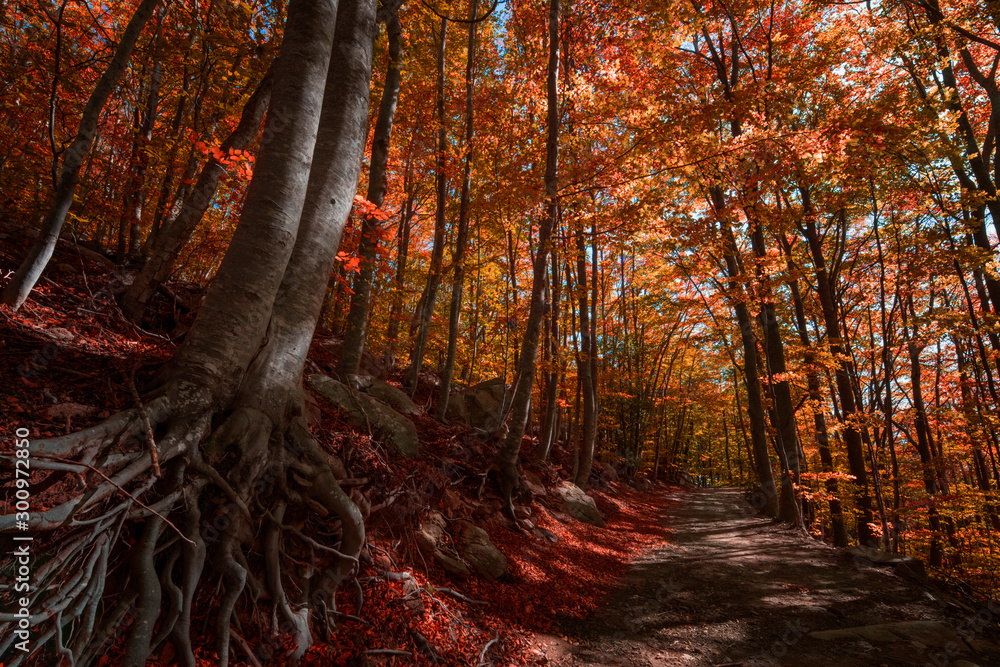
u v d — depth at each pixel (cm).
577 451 1529
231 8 712
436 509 624
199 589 317
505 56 1326
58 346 411
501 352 1809
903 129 689
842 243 1252
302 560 387
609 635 536
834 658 477
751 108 772
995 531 1075
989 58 1165
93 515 276
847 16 1087
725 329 1430
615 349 2295
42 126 751
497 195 845
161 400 320
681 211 909
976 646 505
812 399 1250
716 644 512
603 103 825
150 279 583
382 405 727
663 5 944
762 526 1208
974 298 1555
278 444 381
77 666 242
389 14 557
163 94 909
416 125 1180
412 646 396
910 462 1338
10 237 608
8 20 643
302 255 424
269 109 399
